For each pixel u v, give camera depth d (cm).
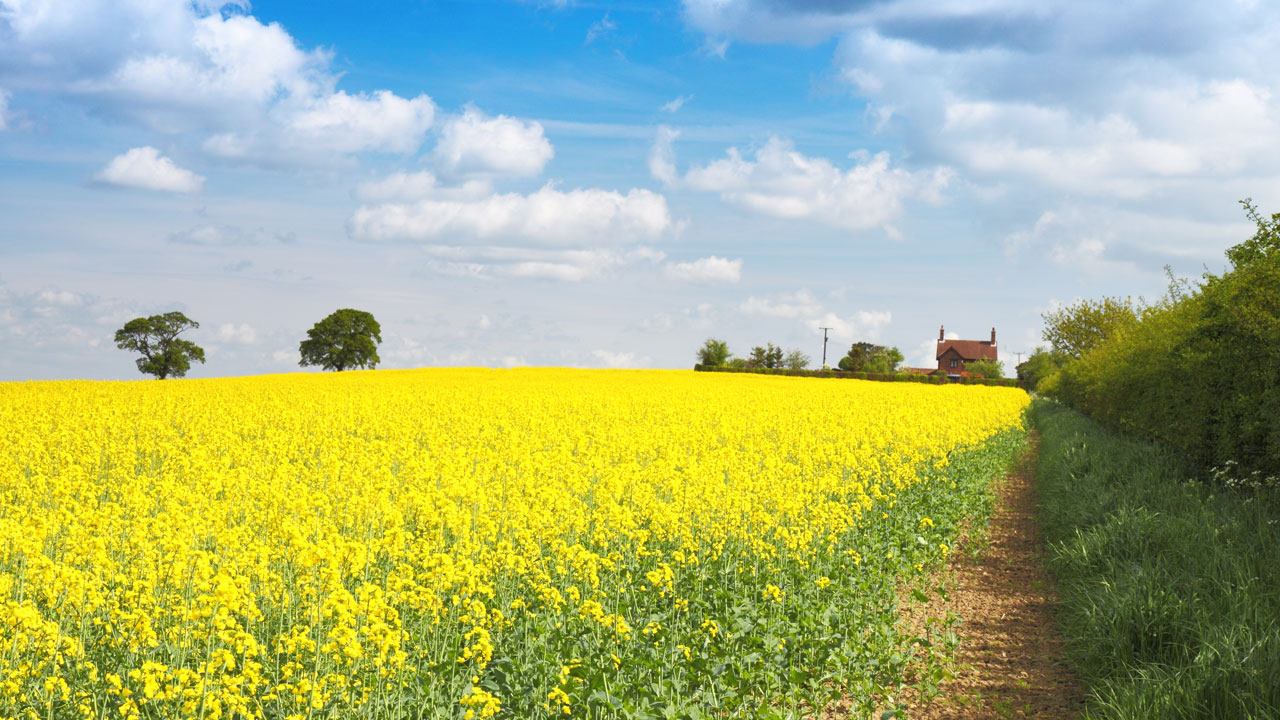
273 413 2430
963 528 1466
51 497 1241
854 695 724
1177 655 725
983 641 920
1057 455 2102
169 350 8331
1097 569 1019
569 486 1339
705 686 670
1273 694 611
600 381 5334
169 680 583
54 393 3344
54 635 622
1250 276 1321
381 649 602
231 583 603
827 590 911
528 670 648
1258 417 1298
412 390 3841
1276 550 916
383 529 1009
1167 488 1359
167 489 1162
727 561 968
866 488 1495
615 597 852
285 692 625
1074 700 755
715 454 1577
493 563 871
